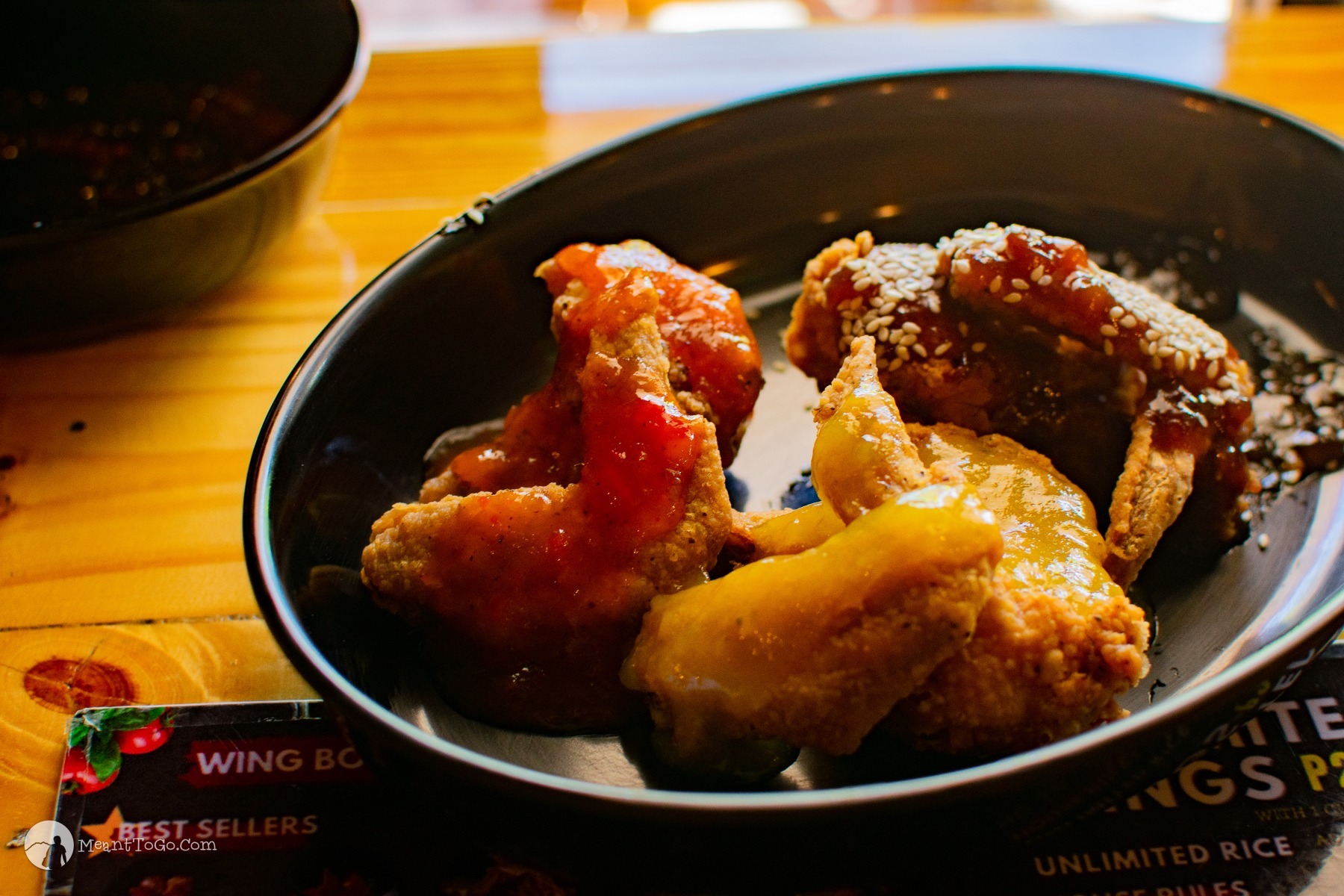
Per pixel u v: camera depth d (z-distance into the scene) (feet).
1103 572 1.15
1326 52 1.84
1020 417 1.30
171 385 1.51
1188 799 1.15
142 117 1.75
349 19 1.64
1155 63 1.83
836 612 1.07
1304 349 1.43
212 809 1.17
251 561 1.12
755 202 1.54
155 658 1.28
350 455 1.29
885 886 1.11
